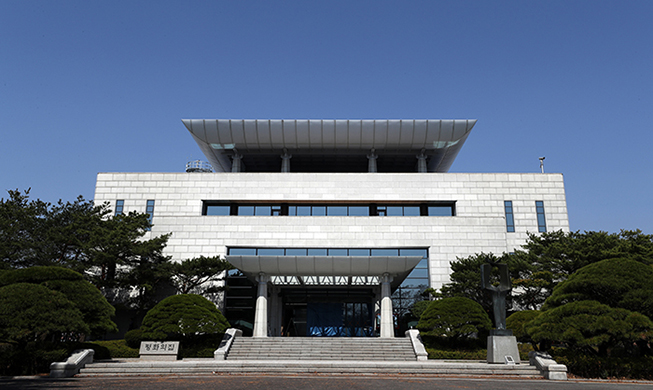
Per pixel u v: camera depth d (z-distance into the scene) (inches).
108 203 1398.9
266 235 1493.6
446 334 1001.5
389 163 1904.5
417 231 1497.3
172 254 1477.6
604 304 746.8
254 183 1590.8
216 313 1031.0
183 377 706.2
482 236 1494.8
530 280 1157.1
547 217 1573.6
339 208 1593.3
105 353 926.4
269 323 1405.0
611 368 738.8
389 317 1149.1
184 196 1579.7
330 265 1141.7
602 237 1167.6
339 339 1053.8
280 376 719.7
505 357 810.2
